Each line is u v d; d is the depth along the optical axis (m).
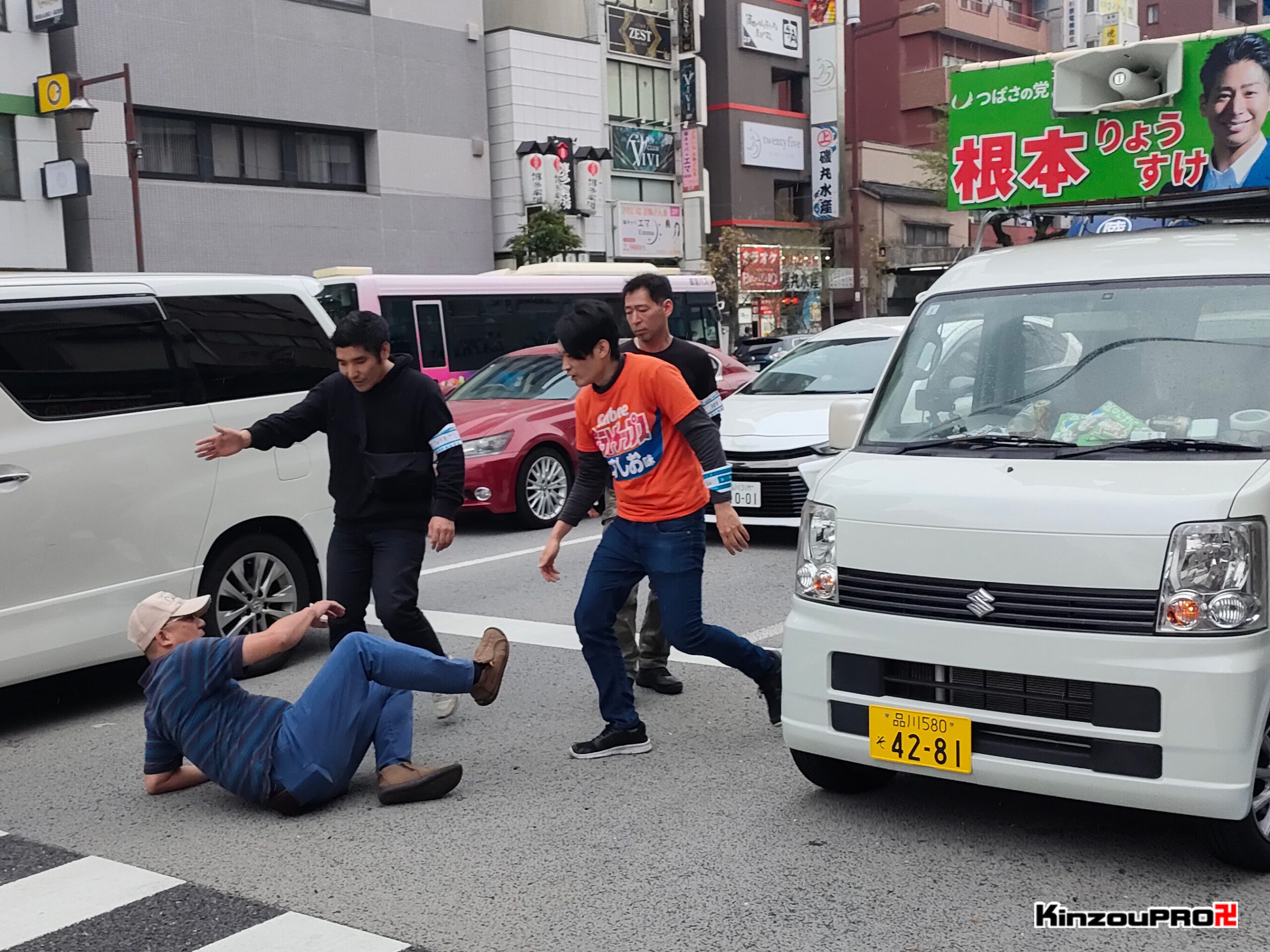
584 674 6.41
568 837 4.26
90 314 5.95
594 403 4.95
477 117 31.47
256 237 26.42
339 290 16.91
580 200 34.06
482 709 5.87
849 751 4.07
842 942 3.42
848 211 45.22
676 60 39.47
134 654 6.04
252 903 3.81
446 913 3.69
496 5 36.44
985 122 5.64
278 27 26.69
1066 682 3.64
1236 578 3.47
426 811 4.57
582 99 34.34
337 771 4.54
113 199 23.88
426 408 5.25
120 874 4.07
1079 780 3.62
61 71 23.53
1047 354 4.46
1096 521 3.61
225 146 26.20
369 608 8.44
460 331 17.88
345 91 28.17
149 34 24.36
